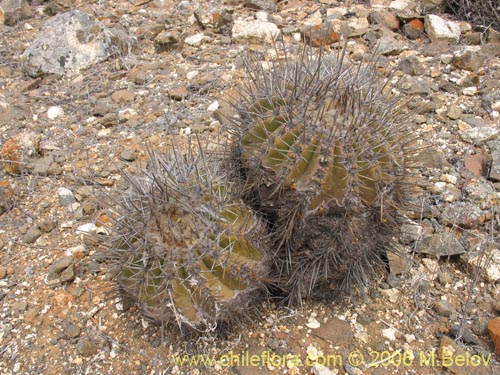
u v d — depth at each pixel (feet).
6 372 2.08
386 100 2.07
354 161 1.77
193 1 4.41
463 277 2.38
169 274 1.76
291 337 2.12
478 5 4.00
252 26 3.88
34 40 3.84
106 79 3.61
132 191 2.03
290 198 1.82
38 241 2.59
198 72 3.60
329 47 3.78
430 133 3.07
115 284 2.07
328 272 2.02
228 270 1.81
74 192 2.83
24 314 2.27
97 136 3.17
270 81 2.01
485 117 3.18
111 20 4.17
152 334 2.15
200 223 1.81
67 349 2.14
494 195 2.65
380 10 4.17
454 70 3.55
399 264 2.35
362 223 1.88
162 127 3.18
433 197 2.68
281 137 1.82
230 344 2.09
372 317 2.20
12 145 2.98
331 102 1.87
